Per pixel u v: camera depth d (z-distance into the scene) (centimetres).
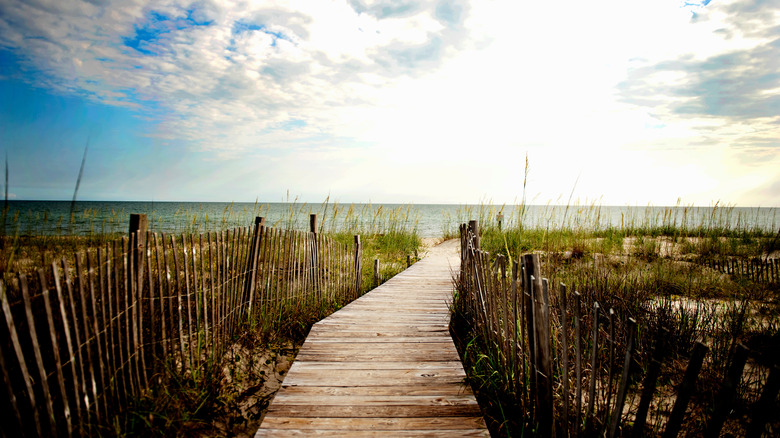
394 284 678
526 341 264
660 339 163
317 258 557
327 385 282
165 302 300
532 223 1188
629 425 245
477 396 306
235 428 280
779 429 192
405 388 279
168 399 259
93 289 214
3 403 172
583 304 381
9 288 225
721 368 299
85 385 206
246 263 407
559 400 251
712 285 585
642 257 835
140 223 257
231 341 376
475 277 401
